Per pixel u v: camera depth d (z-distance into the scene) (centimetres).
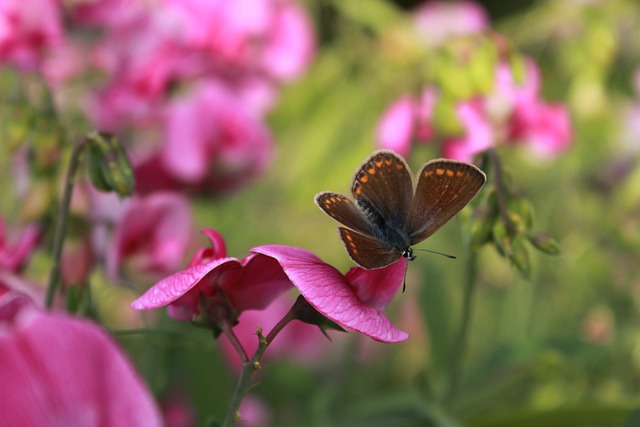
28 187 44
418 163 60
